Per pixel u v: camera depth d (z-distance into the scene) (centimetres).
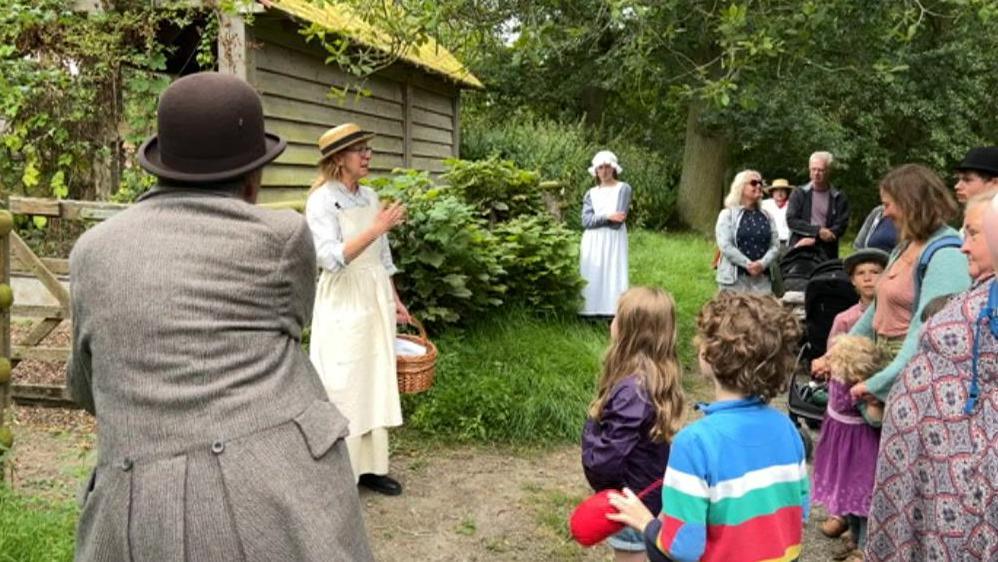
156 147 195
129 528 170
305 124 856
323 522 177
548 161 1545
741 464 217
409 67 1083
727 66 482
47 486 375
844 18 654
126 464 172
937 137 1845
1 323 355
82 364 187
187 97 185
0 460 343
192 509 169
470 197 815
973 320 227
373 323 407
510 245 685
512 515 411
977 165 340
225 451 172
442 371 550
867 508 348
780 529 222
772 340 221
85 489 186
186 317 174
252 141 192
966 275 303
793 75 1493
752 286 661
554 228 755
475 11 507
